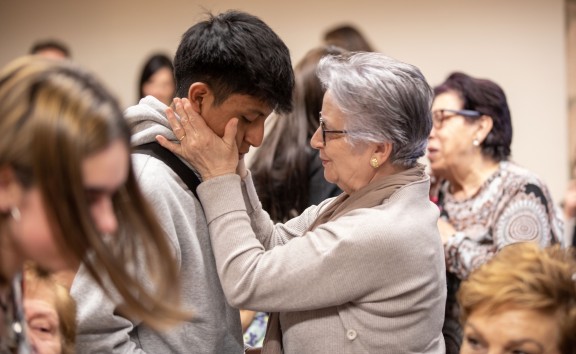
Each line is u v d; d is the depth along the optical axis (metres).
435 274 1.74
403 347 1.72
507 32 4.42
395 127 1.70
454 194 2.79
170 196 1.65
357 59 1.74
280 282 1.66
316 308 1.70
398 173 1.77
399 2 4.47
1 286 1.07
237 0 4.61
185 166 1.72
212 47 1.67
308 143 2.54
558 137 4.44
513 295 1.40
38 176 0.95
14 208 0.98
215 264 1.76
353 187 1.78
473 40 4.45
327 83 1.74
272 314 1.86
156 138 1.70
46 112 0.96
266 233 1.94
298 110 2.56
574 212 3.69
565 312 1.40
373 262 1.65
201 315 1.71
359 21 4.52
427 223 1.74
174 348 1.70
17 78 1.00
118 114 1.02
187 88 1.72
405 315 1.72
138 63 4.75
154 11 4.71
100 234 1.03
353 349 1.71
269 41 1.69
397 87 1.68
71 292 1.57
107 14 4.76
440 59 4.48
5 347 1.11
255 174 2.58
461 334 2.49
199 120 1.69
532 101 4.45
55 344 1.52
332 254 1.65
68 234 0.97
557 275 1.42
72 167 0.96
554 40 4.40
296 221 2.03
